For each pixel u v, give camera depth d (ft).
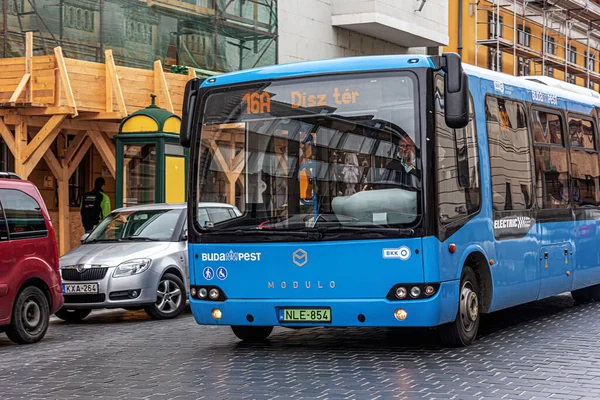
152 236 55.42
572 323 46.29
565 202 49.11
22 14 71.46
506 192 42.32
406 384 30.58
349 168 35.96
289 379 31.91
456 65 34.86
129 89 76.07
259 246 36.73
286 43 101.35
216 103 38.37
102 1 76.59
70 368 36.01
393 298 35.14
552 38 153.69
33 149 69.92
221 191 37.88
